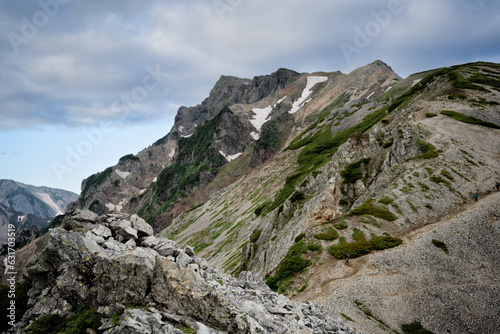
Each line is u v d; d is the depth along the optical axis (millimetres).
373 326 40500
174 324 16797
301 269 58594
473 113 94062
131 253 19953
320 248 61188
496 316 38656
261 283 27094
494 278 44219
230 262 115000
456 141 78562
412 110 109250
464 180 66250
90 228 22203
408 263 50781
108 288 18172
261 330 17531
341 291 48156
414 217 61375
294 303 28125
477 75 123125
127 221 23203
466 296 42094
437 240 53188
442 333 38562
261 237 100938
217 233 171125
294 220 95312
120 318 16500
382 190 75500
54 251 19562
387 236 58688
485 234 51656
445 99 109688
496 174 66562
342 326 26219
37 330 16719
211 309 17547
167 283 18156
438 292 43656
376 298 45312
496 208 55625
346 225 65062
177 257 22531
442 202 62500
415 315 41406
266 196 178125
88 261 19031
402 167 76438
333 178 92312
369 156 97938
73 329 16547
